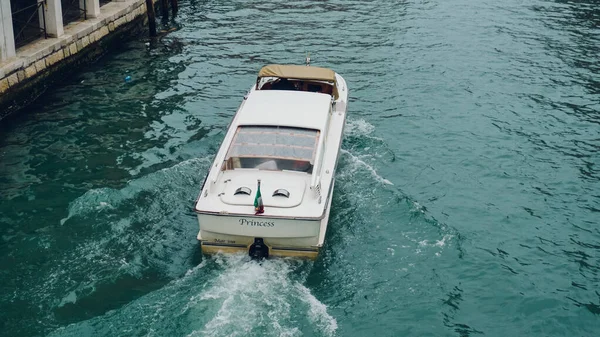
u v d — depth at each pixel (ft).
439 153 57.36
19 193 48.85
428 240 44.83
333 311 37.96
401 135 60.34
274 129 46.68
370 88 70.90
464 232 46.34
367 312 38.17
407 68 76.95
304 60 78.69
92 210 46.55
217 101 66.54
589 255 44.52
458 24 94.07
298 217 39.29
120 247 42.80
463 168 55.11
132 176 51.55
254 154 44.91
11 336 35.22
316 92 54.85
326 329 36.40
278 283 39.37
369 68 76.69
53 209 46.93
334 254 42.86
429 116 64.39
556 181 53.57
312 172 42.91
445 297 39.75
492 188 52.34
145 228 44.88
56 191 49.29
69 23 75.15
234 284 39.01
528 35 89.45
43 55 65.21
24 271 40.27
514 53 82.48
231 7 101.96
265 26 92.22
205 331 35.47
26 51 64.18
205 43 84.43
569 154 57.93
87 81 70.28
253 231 40.14
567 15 98.63
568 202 50.70
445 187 52.11
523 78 74.64
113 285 39.19
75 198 48.34
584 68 77.77
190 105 65.36
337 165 51.26
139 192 48.96
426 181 52.80
